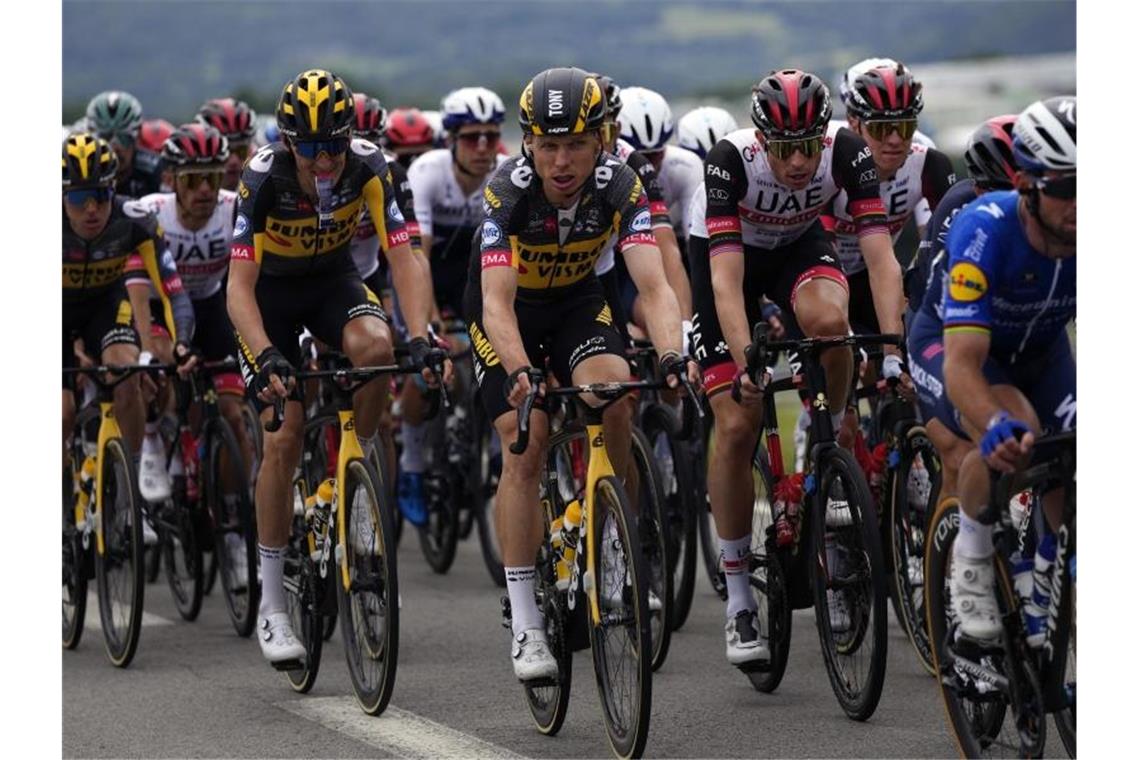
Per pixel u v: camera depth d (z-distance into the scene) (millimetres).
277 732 15102
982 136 13297
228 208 21688
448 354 15477
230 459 19609
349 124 15500
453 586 23109
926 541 12703
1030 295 11461
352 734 14938
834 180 16078
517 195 14219
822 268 16562
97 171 18594
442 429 23953
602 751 14180
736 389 14445
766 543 15570
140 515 17922
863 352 14578
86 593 19438
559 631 14438
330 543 16359
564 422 15586
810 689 16234
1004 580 11625
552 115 13516
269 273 17125
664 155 21312
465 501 23734
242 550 19828
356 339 16516
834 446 14758
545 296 15141
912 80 17172
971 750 12172
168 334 22688
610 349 14586
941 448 12492
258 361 15297
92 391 22359
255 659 18609
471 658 18188
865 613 14672
